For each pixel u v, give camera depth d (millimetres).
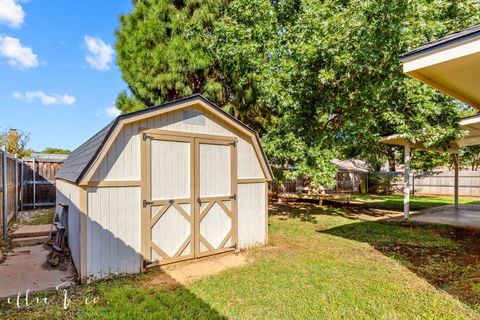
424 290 3693
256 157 5953
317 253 5367
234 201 5488
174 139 4770
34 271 4379
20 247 5758
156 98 8539
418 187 18125
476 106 4379
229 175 5477
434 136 7141
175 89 8648
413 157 17016
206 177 5148
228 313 3115
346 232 7148
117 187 4223
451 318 2994
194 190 4969
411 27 6465
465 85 3686
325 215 9906
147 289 3734
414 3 6426
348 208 11641
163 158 4660
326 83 7465
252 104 9344
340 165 19422
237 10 8945
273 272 4344
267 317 3031
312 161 7941
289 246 5875
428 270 4426
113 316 2986
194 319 2988
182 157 4875
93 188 4023
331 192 17094
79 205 4020
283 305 3301
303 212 10594
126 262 4258
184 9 8719
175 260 4695
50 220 8367
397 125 7664
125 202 4285
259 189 5984
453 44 2754
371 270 4426
